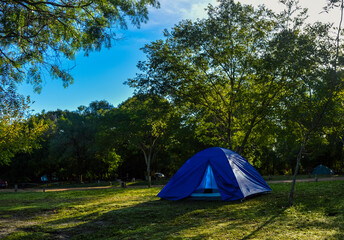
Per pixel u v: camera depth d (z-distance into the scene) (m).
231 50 19.41
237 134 22.36
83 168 50.81
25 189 39.25
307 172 58.09
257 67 15.23
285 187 17.36
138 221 8.47
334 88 10.09
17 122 21.44
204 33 19.70
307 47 10.33
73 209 11.36
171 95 21.11
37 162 49.47
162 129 31.47
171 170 58.81
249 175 13.34
